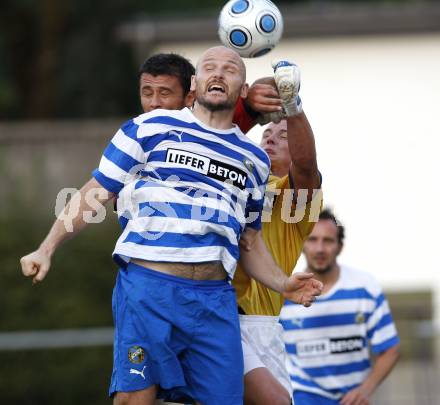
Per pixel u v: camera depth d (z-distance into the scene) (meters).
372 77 47.88
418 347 36.66
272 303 17.03
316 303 23.80
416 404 35.31
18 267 42.50
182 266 14.73
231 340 14.95
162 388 14.91
